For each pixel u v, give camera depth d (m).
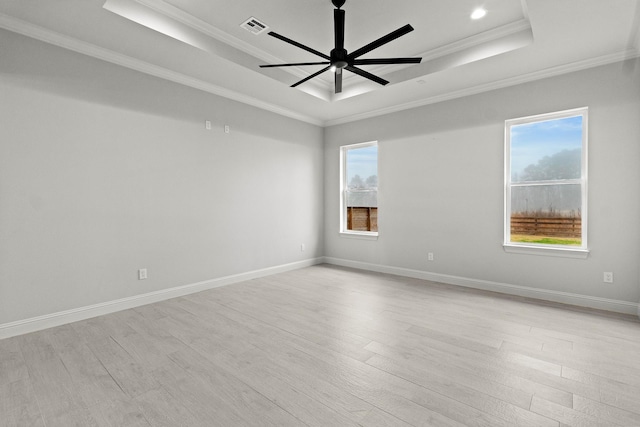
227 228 4.39
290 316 3.17
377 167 5.17
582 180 3.45
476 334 2.71
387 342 2.57
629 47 3.05
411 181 4.76
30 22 2.70
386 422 1.64
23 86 2.75
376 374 2.10
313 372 2.12
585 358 2.29
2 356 2.36
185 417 1.69
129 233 3.43
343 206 5.77
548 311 3.26
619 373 2.08
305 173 5.57
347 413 1.71
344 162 5.77
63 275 2.98
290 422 1.65
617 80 3.20
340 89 3.29
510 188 3.96
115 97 3.30
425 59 3.70
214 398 1.85
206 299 3.73
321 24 3.12
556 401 1.80
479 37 3.25
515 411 1.71
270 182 4.97
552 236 3.71
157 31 2.83
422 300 3.65
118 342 2.59
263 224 4.87
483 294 3.88
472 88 4.07
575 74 3.41
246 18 3.02
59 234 2.96
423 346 2.49
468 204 4.21
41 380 2.04
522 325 2.89
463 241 4.27
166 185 3.73
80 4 2.45
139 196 3.50
